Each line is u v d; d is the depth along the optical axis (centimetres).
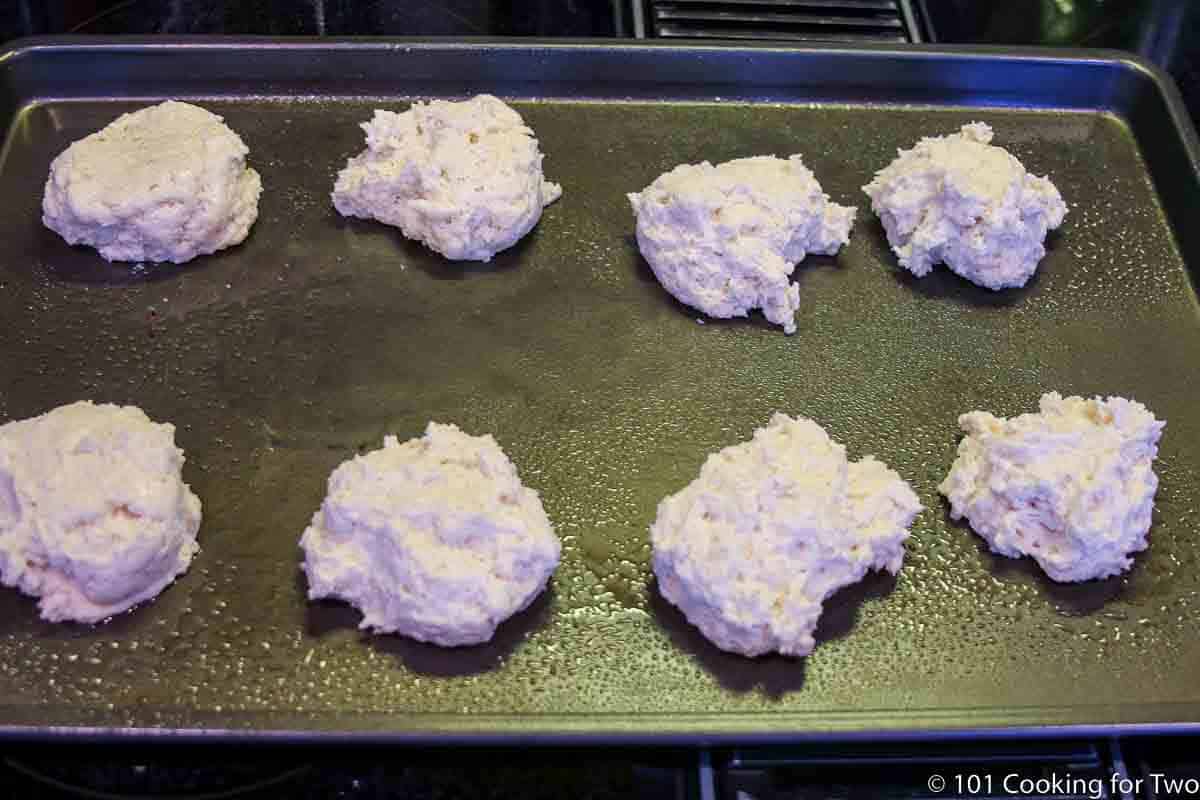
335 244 56
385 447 49
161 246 55
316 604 48
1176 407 54
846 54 61
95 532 47
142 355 53
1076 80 62
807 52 61
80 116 60
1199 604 49
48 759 45
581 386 53
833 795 44
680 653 47
